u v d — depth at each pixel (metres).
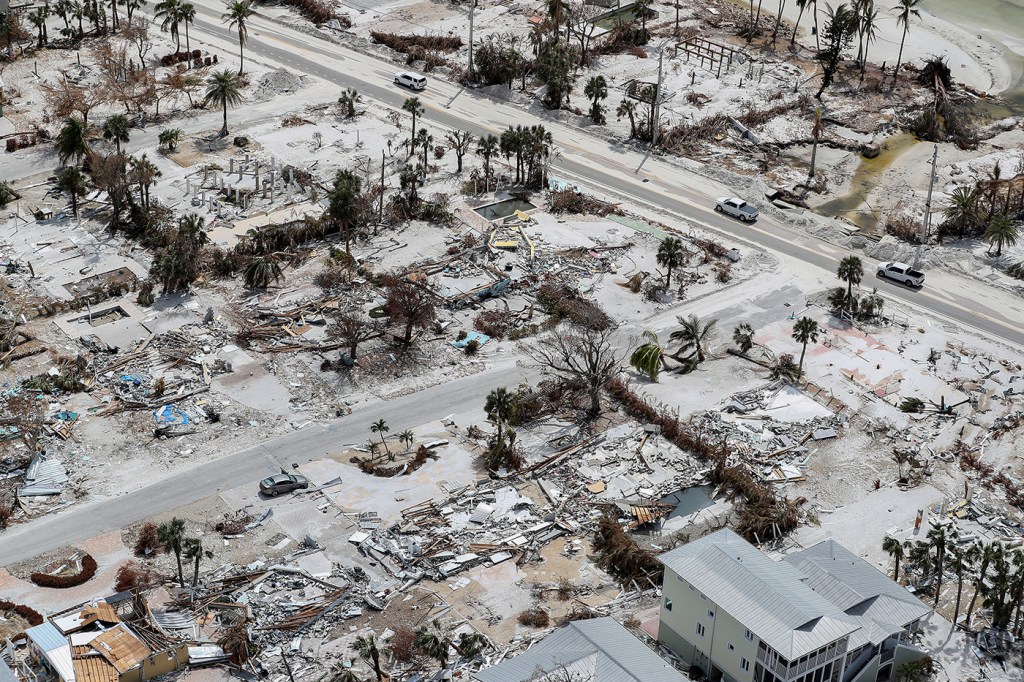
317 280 160.25
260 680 102.56
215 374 141.88
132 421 133.50
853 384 146.25
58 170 184.88
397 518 121.56
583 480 128.38
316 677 102.75
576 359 147.12
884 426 139.00
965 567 117.50
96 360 142.62
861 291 166.62
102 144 190.88
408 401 139.88
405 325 151.88
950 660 107.81
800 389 144.75
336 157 192.00
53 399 136.00
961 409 142.75
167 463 128.12
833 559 109.75
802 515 125.12
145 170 169.75
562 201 182.62
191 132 198.00
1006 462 134.62
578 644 98.56
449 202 181.75
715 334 155.12
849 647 99.56
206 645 105.44
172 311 152.75
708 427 137.00
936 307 164.38
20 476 125.25
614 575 116.25
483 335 152.00
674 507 124.94
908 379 147.38
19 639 104.75
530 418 137.62
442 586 113.81
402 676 103.19
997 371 150.00
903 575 117.38
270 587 112.25
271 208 176.12
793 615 99.00
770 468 131.88
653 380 145.25
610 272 167.38
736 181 193.88
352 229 171.75
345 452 131.00
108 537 117.69
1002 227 174.88
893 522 124.75
